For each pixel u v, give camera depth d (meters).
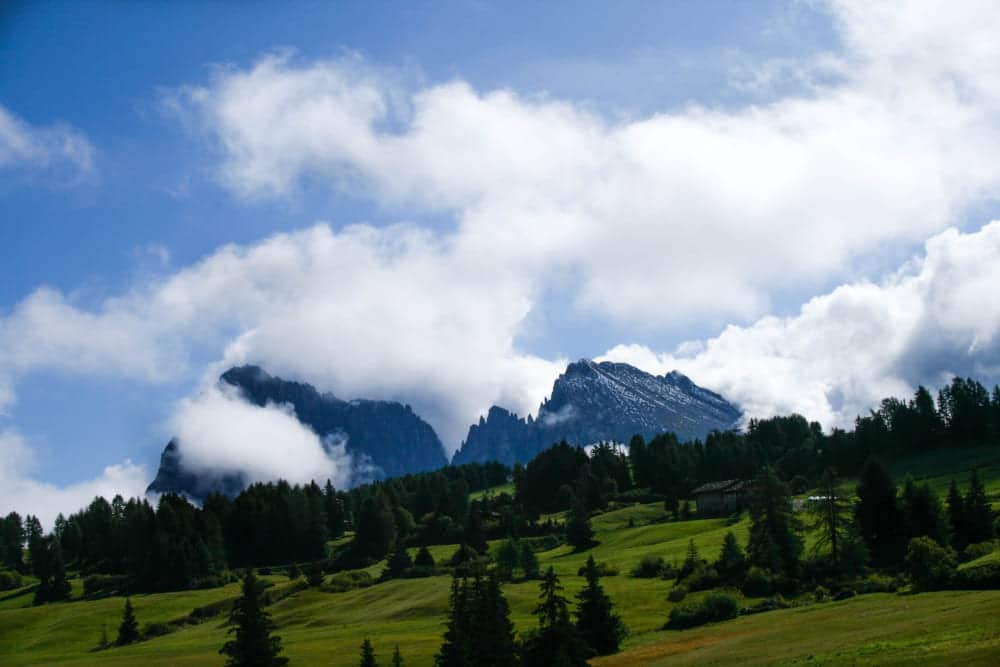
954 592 76.38
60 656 139.50
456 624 72.31
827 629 68.12
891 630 59.72
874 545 114.75
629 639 85.81
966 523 118.19
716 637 77.94
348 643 108.38
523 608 119.19
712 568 117.44
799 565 107.31
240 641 77.81
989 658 45.00
